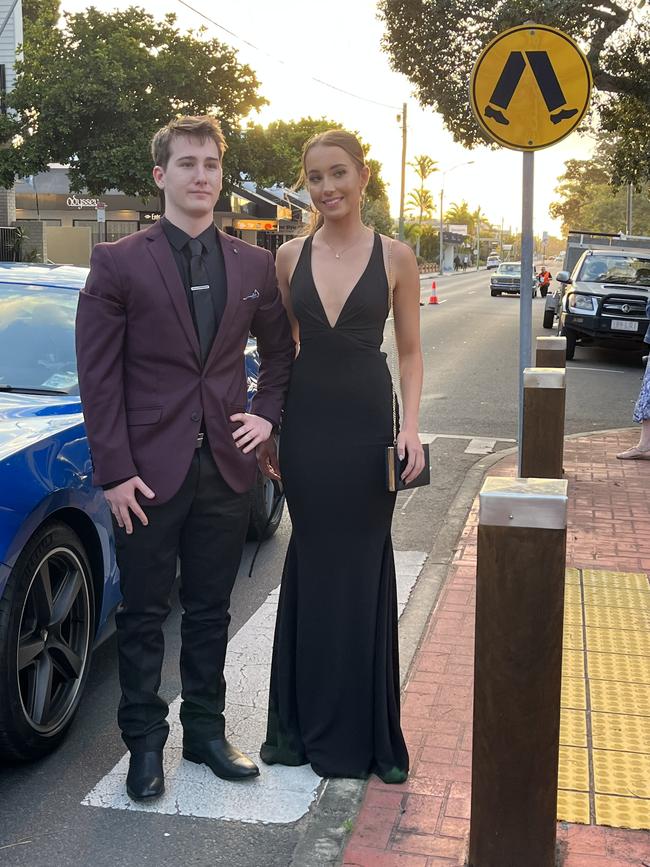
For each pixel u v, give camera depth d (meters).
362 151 3.15
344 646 3.18
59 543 3.28
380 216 58.97
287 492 3.22
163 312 2.92
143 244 2.95
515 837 2.51
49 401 3.83
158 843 2.88
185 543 3.15
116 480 2.91
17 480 3.08
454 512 6.56
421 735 3.45
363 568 3.17
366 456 3.15
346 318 3.12
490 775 2.49
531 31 5.22
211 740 3.26
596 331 16.08
